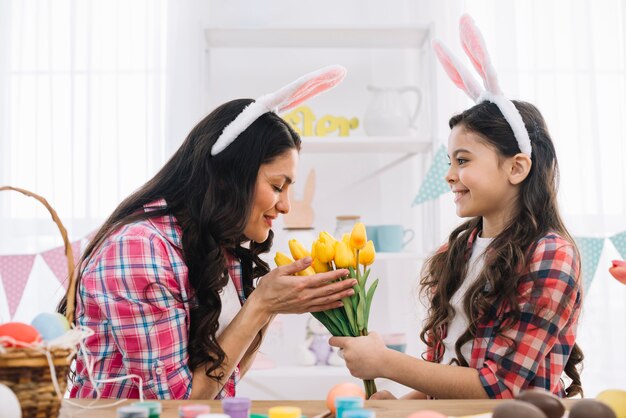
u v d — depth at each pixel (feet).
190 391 3.99
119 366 4.06
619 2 8.20
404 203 8.36
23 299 7.83
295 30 7.64
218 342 4.19
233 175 4.36
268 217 4.59
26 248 7.95
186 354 4.09
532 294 3.97
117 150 7.95
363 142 7.55
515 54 8.01
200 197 4.40
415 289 7.24
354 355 4.06
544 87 8.07
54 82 8.10
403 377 3.97
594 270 6.99
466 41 4.61
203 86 7.55
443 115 7.98
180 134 7.86
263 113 4.46
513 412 2.32
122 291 3.94
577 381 4.74
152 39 8.08
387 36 7.89
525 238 4.26
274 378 8.08
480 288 4.23
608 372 7.73
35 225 7.89
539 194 4.45
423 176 8.09
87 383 4.07
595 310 7.80
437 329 4.77
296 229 7.42
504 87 8.00
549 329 3.93
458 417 2.82
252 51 8.52
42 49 8.11
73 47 8.04
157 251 4.06
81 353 4.10
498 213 4.57
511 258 4.13
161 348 3.93
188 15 7.95
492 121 4.45
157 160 7.93
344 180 8.41
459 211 4.58
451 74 5.05
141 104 8.02
